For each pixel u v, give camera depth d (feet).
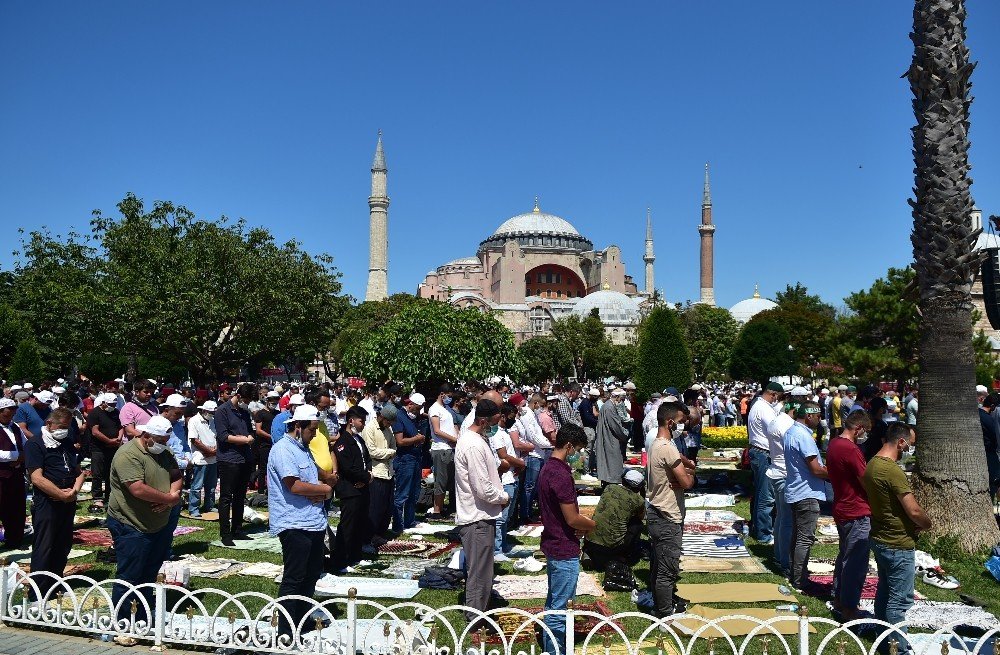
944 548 30.71
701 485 52.60
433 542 35.14
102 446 42.57
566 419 50.26
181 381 159.22
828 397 71.51
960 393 32.01
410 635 18.47
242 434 34.37
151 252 107.96
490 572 22.22
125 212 117.91
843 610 23.25
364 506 30.50
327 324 118.93
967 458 31.55
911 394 63.05
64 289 106.93
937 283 32.68
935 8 33.24
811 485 26.81
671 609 22.71
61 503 25.00
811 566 30.37
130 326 98.78
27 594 22.29
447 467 41.63
